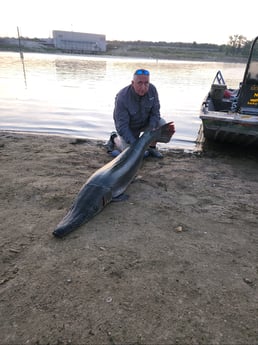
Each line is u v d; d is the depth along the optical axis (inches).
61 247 135.4
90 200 158.1
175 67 1518.2
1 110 419.8
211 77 972.6
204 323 102.3
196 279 120.9
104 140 306.2
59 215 158.7
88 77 853.2
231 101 340.5
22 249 133.5
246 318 104.9
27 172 208.2
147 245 139.2
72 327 99.3
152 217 162.1
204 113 253.6
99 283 116.6
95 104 473.4
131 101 224.4
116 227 151.6
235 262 131.6
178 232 150.1
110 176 174.6
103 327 99.7
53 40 3575.3
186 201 181.5
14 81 707.4
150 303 109.0
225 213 169.9
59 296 110.4
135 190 192.1
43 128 345.7
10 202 169.5
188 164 245.0
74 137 313.4
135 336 97.1
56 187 187.3
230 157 267.9
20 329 98.3
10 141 282.0
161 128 232.1
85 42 3565.5
